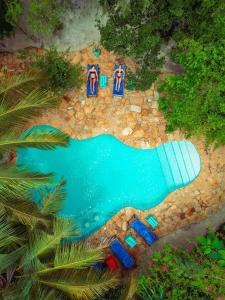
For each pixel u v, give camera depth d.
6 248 6.85
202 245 8.17
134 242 10.19
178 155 10.95
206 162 10.85
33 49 10.87
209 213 10.45
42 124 10.84
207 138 9.04
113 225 10.60
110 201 10.88
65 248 6.37
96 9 9.63
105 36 9.35
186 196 10.73
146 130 10.95
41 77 6.98
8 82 6.68
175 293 7.41
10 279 6.47
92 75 10.67
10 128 6.22
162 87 9.12
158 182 10.92
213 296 7.05
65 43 10.66
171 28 9.28
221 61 7.77
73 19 9.93
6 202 6.20
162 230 10.45
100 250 6.40
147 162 10.99
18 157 10.81
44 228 6.59
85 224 10.64
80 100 11.01
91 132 10.96
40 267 6.45
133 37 9.09
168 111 9.38
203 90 8.06
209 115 8.23
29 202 6.33
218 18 7.76
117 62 11.04
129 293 6.57
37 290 6.35
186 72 8.45
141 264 9.91
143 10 8.45
